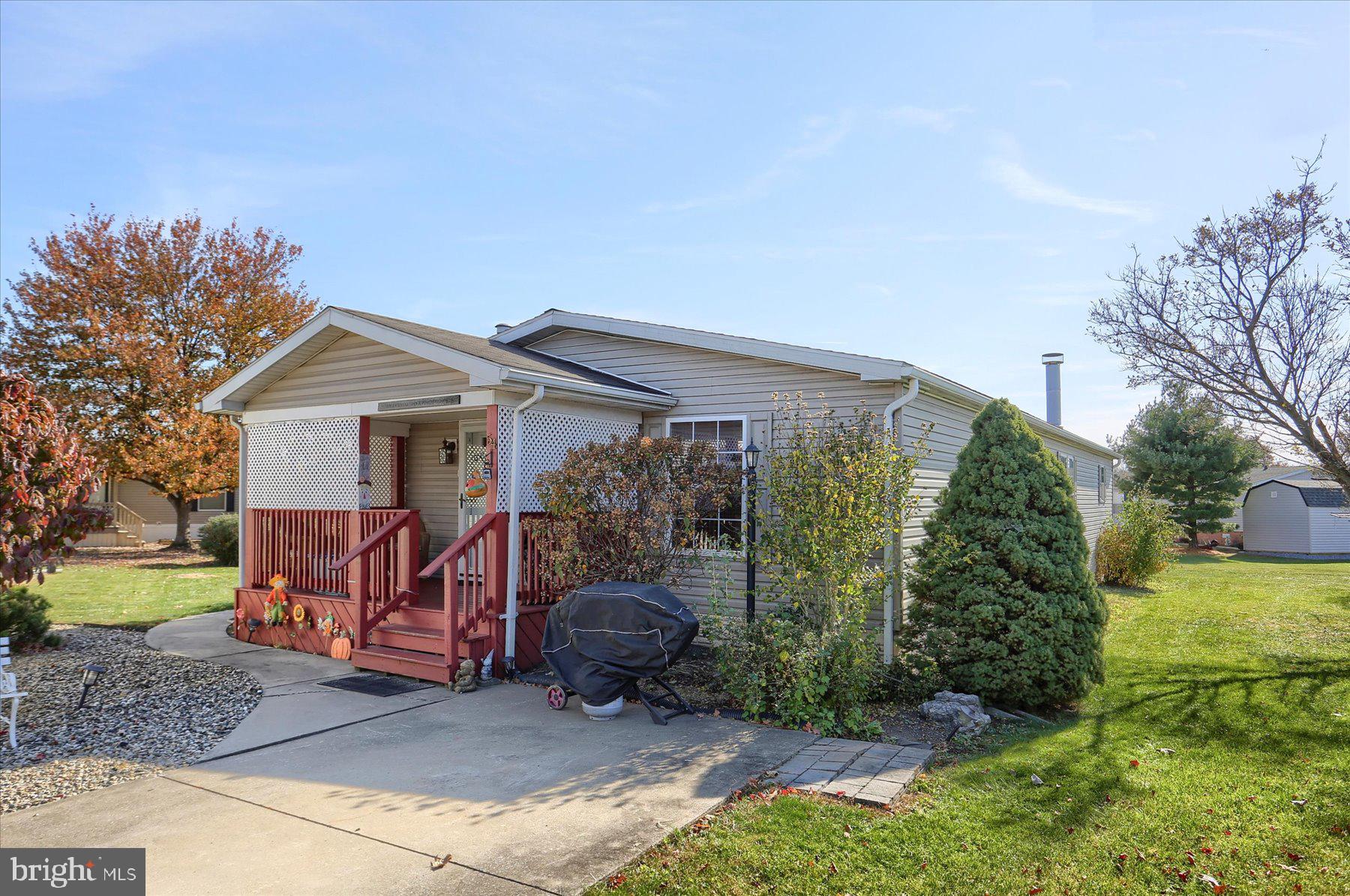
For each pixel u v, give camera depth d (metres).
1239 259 8.03
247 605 9.86
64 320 20.38
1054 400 19.91
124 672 7.98
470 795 4.65
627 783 4.85
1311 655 8.83
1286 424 7.90
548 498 7.63
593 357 10.66
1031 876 3.69
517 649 8.04
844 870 3.70
